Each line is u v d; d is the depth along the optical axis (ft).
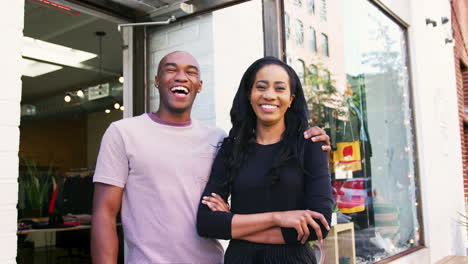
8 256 4.91
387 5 13.52
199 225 4.49
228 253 4.44
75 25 12.88
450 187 17.61
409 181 14.25
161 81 5.13
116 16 8.40
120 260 11.50
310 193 4.30
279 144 4.54
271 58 4.77
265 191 4.35
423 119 14.92
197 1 8.04
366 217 11.05
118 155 4.71
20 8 5.34
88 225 13.35
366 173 11.38
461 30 23.34
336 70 10.33
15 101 5.16
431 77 16.37
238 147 4.62
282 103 4.54
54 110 24.49
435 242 14.87
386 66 13.50
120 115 23.93
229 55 8.41
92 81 20.61
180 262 4.57
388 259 11.75
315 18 9.37
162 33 8.63
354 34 11.64
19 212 14.84
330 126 9.81
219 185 4.63
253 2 7.84
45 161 25.63
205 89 8.30
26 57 16.42
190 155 4.91
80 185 16.37
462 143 22.36
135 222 4.63
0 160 4.93
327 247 8.93
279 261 4.13
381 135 12.60
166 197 4.63
